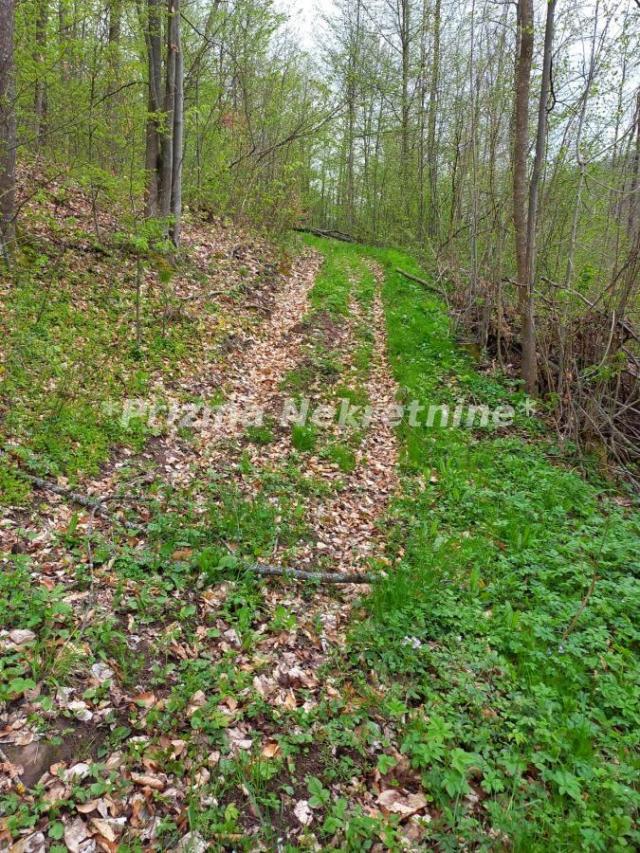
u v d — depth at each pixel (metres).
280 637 4.12
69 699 3.27
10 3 7.67
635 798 2.97
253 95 17.19
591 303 8.25
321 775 3.17
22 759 2.90
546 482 6.56
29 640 3.53
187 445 6.59
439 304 12.86
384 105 23.55
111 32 10.68
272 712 3.47
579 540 5.45
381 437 7.63
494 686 3.79
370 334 11.05
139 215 9.65
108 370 7.27
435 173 17.97
